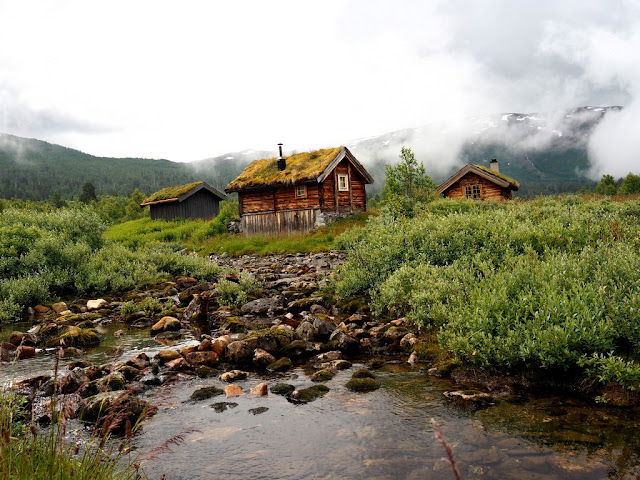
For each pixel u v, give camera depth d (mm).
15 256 12617
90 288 12969
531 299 5445
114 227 50031
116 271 14242
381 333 6973
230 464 3451
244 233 31469
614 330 4531
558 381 4641
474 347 5219
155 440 3906
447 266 8281
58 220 15914
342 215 30172
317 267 15164
